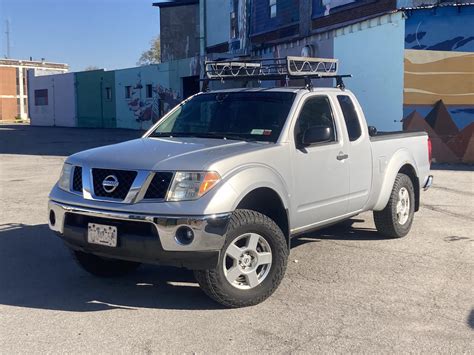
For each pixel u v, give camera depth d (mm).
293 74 6312
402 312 5051
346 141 6484
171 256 4727
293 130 5801
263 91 6324
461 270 6301
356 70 18266
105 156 5270
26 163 17812
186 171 4816
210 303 5285
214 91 6766
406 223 7816
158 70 38031
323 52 19938
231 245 4953
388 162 7336
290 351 4273
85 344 4398
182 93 35656
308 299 5367
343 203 6480
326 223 6355
